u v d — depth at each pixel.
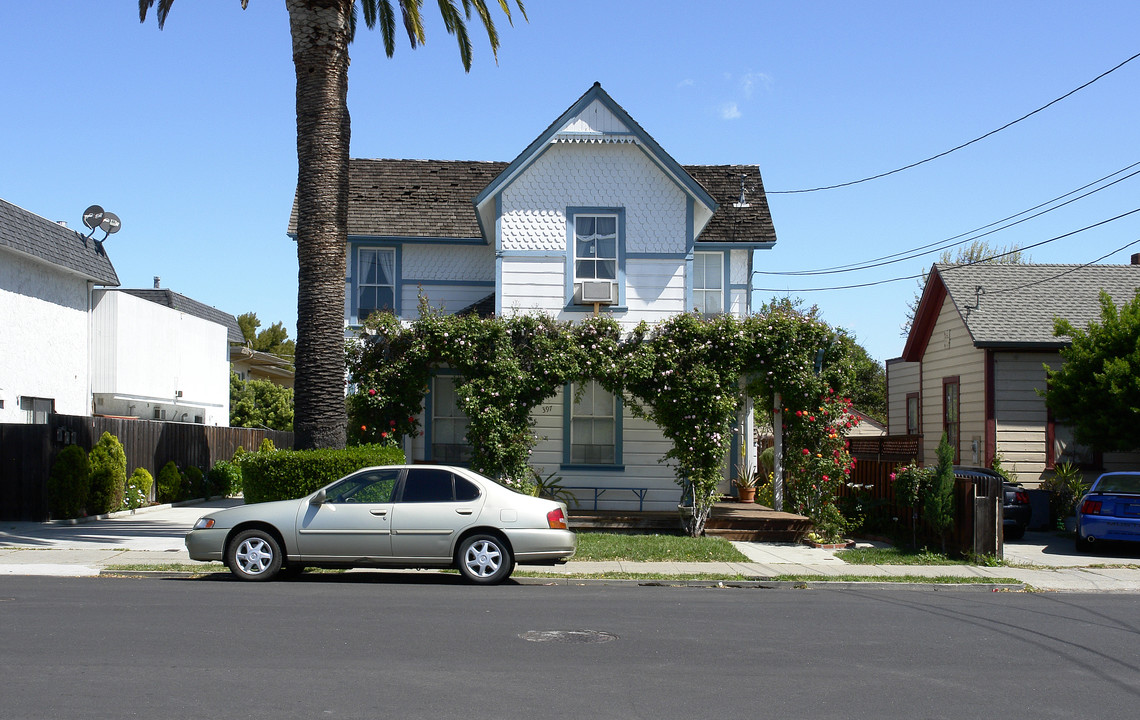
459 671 7.24
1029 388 22.19
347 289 22.33
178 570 12.95
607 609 10.27
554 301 19.16
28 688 6.58
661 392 17.36
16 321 22.73
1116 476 17.56
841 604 11.19
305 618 9.27
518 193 19.31
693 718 6.14
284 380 53.69
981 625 9.86
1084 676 7.59
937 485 15.63
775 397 18.64
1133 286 24.38
